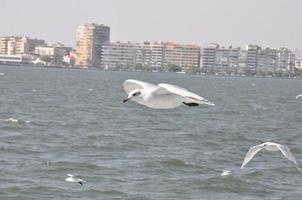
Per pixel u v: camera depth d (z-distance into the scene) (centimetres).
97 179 3491
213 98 11806
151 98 1848
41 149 4350
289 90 18638
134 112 7619
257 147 1989
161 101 1853
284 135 5894
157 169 3772
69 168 3700
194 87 17338
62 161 3869
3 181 3372
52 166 3731
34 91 11275
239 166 4025
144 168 3784
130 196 3178
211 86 18775
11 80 15650
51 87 13225
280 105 10562
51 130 5369
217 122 6844
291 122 7306
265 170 3866
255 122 7075
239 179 3550
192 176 3631
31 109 7406
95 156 4153
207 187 3409
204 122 6781
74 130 5450
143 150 4484
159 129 5822
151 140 4988
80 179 3378
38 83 14850
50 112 7112
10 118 6169
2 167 3688
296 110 9444
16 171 3591
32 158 4000
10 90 11094
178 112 7888
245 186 3459
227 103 10362
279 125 6844
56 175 3550
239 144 5062
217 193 3350
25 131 5238
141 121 6525
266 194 3362
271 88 19650
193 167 3881
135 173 3659
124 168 3766
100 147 4522
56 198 3120
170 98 1855
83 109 7762
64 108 7775
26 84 13938
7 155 4097
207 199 3241
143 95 1856
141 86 1878
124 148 4531
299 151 4759
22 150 4266
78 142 4703
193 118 7206
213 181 3506
